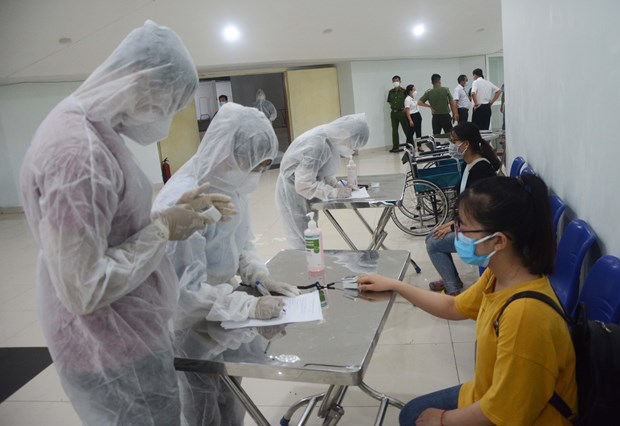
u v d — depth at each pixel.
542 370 1.04
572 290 1.80
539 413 1.07
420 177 4.46
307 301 1.62
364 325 1.44
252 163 1.62
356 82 10.34
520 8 3.45
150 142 1.35
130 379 1.22
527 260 1.12
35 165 1.08
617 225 1.56
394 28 8.55
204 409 1.70
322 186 3.27
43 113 7.50
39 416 2.37
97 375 1.21
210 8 6.03
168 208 1.23
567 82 2.16
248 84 13.23
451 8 8.45
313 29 7.57
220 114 1.63
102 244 1.09
